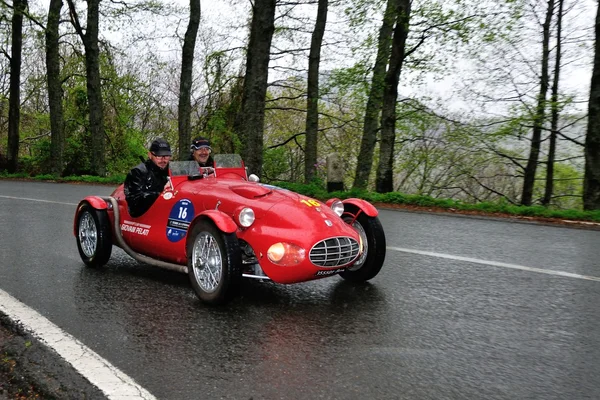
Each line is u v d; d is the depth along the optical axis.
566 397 2.90
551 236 8.05
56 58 22.91
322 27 18.20
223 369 3.23
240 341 3.71
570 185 21.70
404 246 7.25
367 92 14.74
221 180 5.32
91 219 6.00
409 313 4.34
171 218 5.25
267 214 4.55
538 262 6.22
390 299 4.74
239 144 20.09
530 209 10.59
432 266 6.02
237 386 3.00
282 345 3.63
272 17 14.89
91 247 6.02
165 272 5.85
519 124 16.02
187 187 5.26
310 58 18.45
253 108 15.11
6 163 26.08
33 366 3.26
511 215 10.52
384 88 15.17
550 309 4.45
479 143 18.34
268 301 4.69
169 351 3.52
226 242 4.31
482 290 5.02
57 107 23.11
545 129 16.28
